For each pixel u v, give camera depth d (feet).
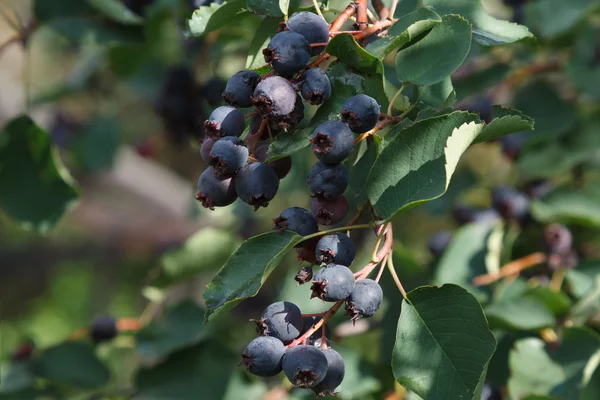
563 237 1.94
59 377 2.07
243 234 2.60
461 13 1.55
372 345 2.05
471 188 2.21
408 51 1.47
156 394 1.97
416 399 1.84
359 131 1.38
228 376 1.98
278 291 2.10
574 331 1.77
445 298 1.40
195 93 2.23
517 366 1.78
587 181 2.04
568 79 2.17
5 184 1.89
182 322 2.01
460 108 2.01
